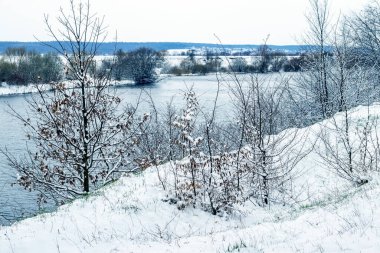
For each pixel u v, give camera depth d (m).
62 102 14.76
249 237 8.23
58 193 15.54
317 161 16.03
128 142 16.73
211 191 11.88
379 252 6.07
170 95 69.31
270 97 15.26
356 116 17.95
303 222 9.12
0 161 30.56
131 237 9.00
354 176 12.95
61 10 13.82
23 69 80.00
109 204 10.77
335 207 9.60
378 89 24.14
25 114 51.81
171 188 12.02
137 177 13.74
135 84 100.06
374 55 28.05
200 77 137.00
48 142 15.48
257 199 14.06
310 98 27.05
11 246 7.89
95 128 15.39
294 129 18.66
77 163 15.18
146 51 103.06
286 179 14.63
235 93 14.41
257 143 14.02
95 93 15.25
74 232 8.81
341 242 6.75
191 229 10.45
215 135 19.38
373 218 7.59
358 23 29.61
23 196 24.39
